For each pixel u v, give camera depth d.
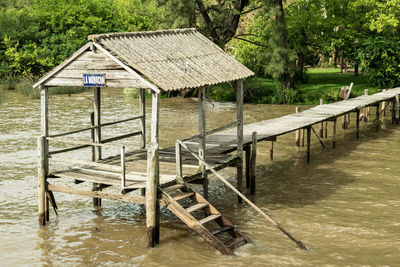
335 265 11.77
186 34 15.14
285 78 37.34
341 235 13.52
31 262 11.90
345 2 39.16
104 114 31.28
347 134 26.91
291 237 12.59
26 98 37.88
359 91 37.06
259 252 12.41
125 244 12.82
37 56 46.81
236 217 14.80
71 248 12.62
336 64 51.56
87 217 14.59
